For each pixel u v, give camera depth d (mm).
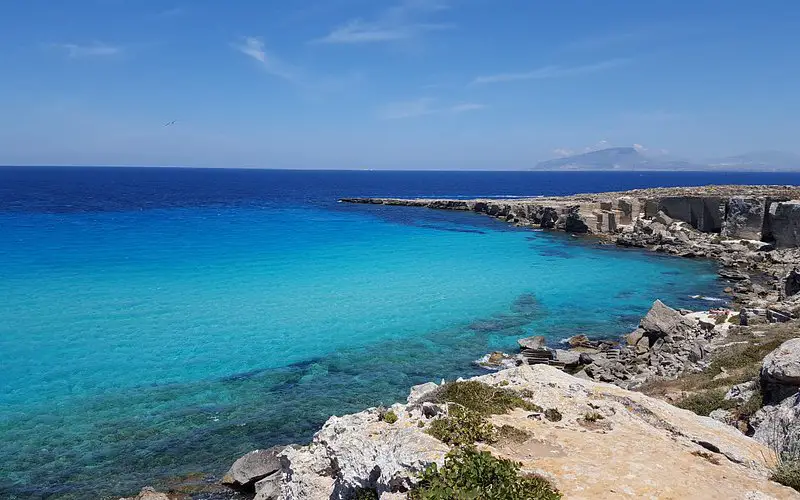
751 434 17453
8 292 45875
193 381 29859
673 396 24062
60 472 21344
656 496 10727
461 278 55500
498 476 10641
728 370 25703
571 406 15289
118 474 21297
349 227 94625
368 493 12531
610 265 63312
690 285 54000
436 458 11547
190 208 128875
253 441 23812
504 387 16406
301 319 40844
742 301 46562
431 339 37375
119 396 27828
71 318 39531
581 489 10875
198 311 42094
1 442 23328
